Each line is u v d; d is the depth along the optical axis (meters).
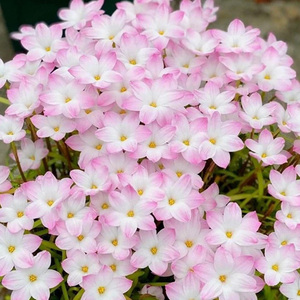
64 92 0.81
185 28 0.91
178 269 0.75
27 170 0.91
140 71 0.82
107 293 0.75
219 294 0.72
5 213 0.77
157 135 0.79
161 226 0.86
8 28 1.48
